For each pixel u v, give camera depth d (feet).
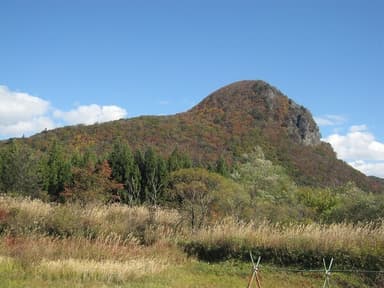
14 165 125.39
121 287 37.01
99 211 67.00
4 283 34.88
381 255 45.83
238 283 44.24
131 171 158.40
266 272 48.78
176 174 87.66
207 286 41.39
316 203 118.42
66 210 62.39
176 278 43.39
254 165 120.78
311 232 53.16
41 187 139.74
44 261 42.47
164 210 75.10
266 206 88.22
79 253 48.49
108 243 55.83
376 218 70.90
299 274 47.55
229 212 80.53
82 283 37.60
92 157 177.58
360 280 44.96
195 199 79.46
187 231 66.08
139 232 62.95
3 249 46.98
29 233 55.26
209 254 55.62
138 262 46.06
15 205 62.69
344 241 49.29
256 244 53.26
